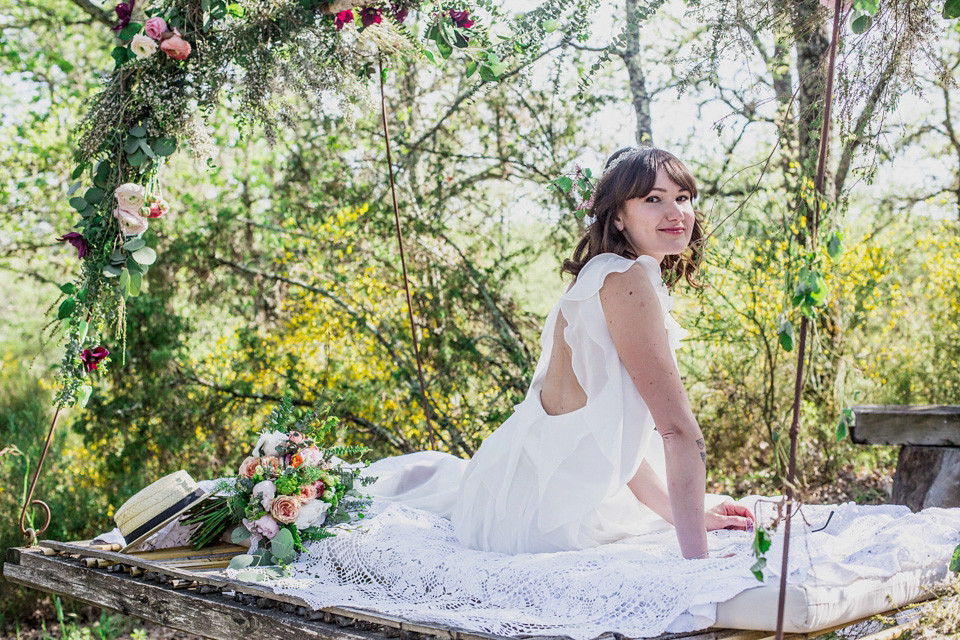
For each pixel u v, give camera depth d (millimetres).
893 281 6770
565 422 2412
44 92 9320
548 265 7727
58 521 5738
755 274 5488
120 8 3010
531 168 6613
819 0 2242
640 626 1759
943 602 1868
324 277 6664
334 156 6988
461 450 6207
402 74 7008
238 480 2721
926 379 6328
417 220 6438
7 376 7582
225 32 2951
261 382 6492
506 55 3037
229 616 2311
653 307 2266
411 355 6340
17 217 8719
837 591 1759
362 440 6438
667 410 2209
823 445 6059
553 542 2404
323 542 2520
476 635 1784
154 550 3016
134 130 3021
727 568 1889
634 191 2375
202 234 7070
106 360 3213
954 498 4008
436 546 2469
